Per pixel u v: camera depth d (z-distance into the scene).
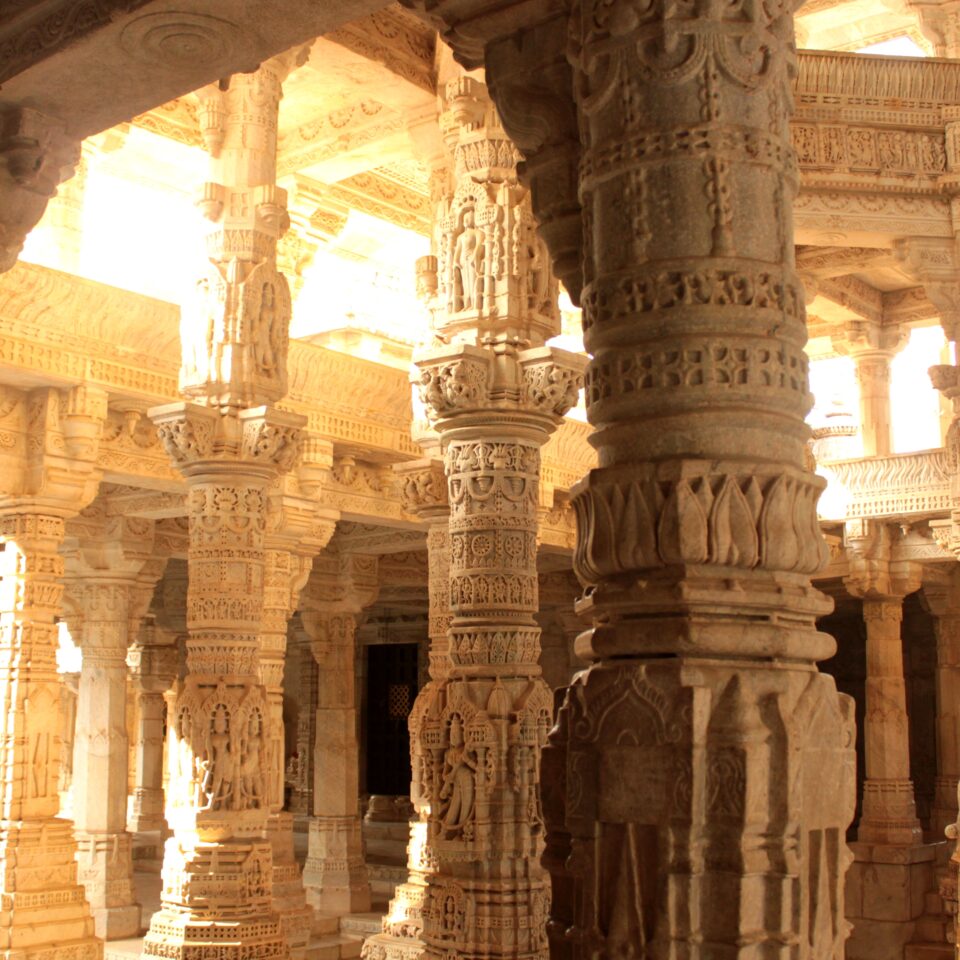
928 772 22.47
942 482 15.76
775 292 3.75
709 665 3.56
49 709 12.50
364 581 19.30
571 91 4.48
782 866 3.45
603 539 3.76
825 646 3.75
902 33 15.75
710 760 3.49
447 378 8.83
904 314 17.12
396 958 11.70
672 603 3.61
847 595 22.64
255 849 10.70
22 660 12.32
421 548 18.34
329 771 18.42
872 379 17.41
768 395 3.71
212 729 10.62
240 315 10.97
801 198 9.16
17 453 12.37
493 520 8.80
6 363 11.69
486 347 9.04
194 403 10.74
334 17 5.25
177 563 22.67
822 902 3.57
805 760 3.56
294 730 29.16
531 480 8.97
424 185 17.47
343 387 14.70
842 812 3.71
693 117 3.77
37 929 12.00
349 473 15.43
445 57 11.53
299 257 16.30
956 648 18.70
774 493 3.65
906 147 9.23
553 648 24.78
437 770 8.80
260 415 10.72
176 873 10.62
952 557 16.48
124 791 15.83
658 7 3.81
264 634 14.34
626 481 3.73
